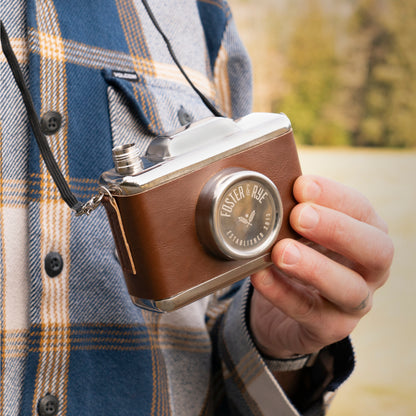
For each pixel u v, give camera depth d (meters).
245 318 0.94
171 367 0.90
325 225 0.71
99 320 0.77
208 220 0.66
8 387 0.69
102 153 0.79
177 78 0.94
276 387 0.91
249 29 15.77
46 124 0.73
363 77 15.32
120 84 0.81
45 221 0.72
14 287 0.71
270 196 0.70
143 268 0.66
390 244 0.74
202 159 0.67
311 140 15.20
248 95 1.13
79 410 0.73
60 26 0.76
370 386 4.52
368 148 14.70
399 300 5.96
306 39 15.50
